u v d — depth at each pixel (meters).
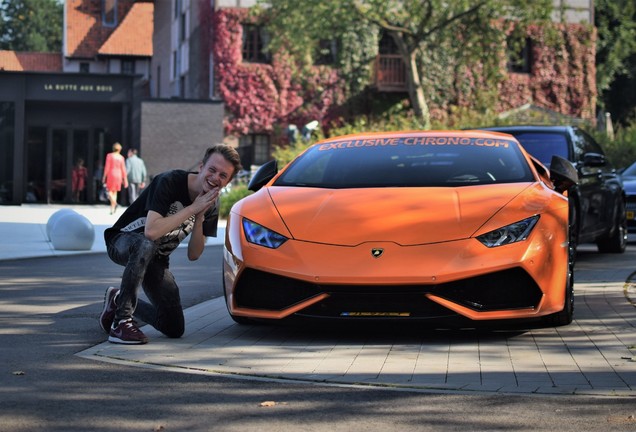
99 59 54.19
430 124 31.38
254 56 38.84
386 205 6.09
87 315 7.02
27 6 91.19
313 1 34.81
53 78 30.95
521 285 5.78
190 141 32.44
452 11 36.88
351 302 5.69
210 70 39.09
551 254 5.92
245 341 5.89
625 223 13.16
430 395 4.40
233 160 5.60
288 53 37.78
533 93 41.53
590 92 42.06
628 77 51.81
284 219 6.06
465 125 31.42
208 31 39.16
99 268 10.92
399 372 4.93
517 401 4.29
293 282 5.81
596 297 8.06
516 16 36.78
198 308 7.45
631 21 45.12
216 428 3.77
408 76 37.28
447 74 40.28
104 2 56.25
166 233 5.73
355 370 4.98
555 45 41.59
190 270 10.84
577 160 10.86
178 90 45.19
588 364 5.16
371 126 29.88
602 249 12.97
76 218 13.45
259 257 5.86
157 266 5.90
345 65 39.22
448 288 5.65
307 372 4.91
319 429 3.78
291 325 5.90
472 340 5.94
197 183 5.67
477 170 6.71
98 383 4.59
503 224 5.86
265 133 38.97
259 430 3.75
